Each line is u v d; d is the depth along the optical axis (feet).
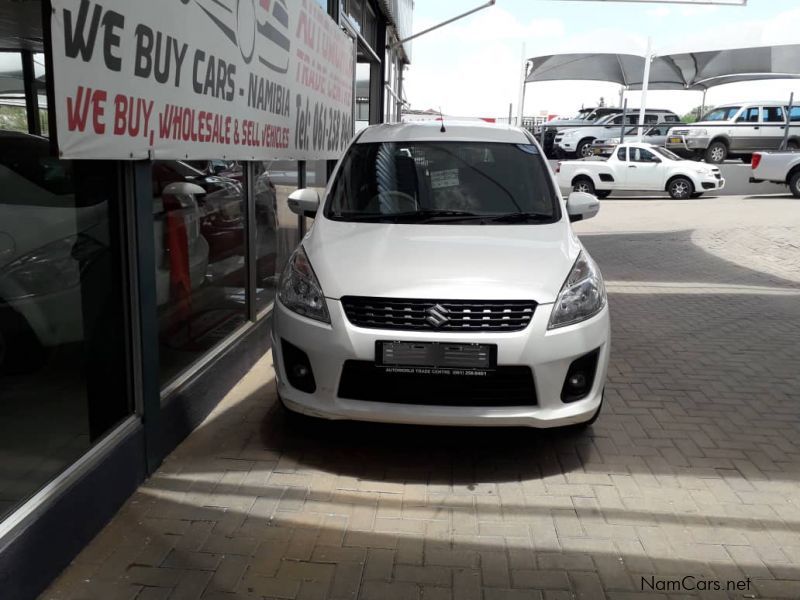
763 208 56.44
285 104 19.15
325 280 12.05
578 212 16.21
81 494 9.53
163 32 11.18
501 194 15.39
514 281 11.72
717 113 81.71
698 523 10.73
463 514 10.91
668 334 21.27
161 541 9.95
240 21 15.02
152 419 11.73
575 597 8.96
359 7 37.24
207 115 13.34
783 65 85.56
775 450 13.30
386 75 50.75
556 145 91.35
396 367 11.40
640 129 83.15
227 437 13.35
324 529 10.40
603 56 95.40
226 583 9.09
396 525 10.57
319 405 11.93
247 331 17.06
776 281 30.30
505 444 13.34
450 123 18.26
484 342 11.25
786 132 75.41
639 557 9.84
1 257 8.70
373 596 8.91
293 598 8.84
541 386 11.51
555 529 10.52
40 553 8.61
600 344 12.17
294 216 22.56
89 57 9.06
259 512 10.80
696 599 8.95
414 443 13.32
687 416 14.87
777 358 18.95
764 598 9.00
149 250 11.37
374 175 15.85
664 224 48.44
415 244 13.05
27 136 9.36
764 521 10.83
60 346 9.63
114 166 10.55
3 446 8.46
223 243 15.81
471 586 9.14
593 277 12.72
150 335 11.45
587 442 13.50
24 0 8.90
